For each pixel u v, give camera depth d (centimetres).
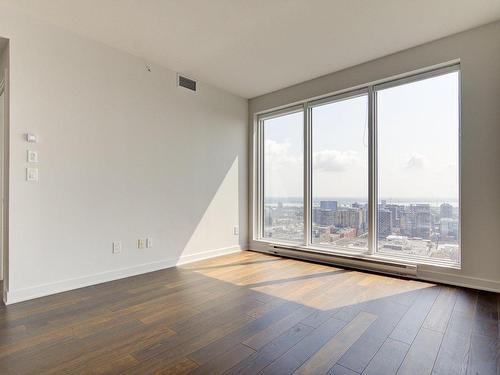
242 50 347
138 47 339
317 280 329
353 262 371
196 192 428
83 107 311
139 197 359
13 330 212
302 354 181
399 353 182
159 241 379
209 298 275
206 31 307
